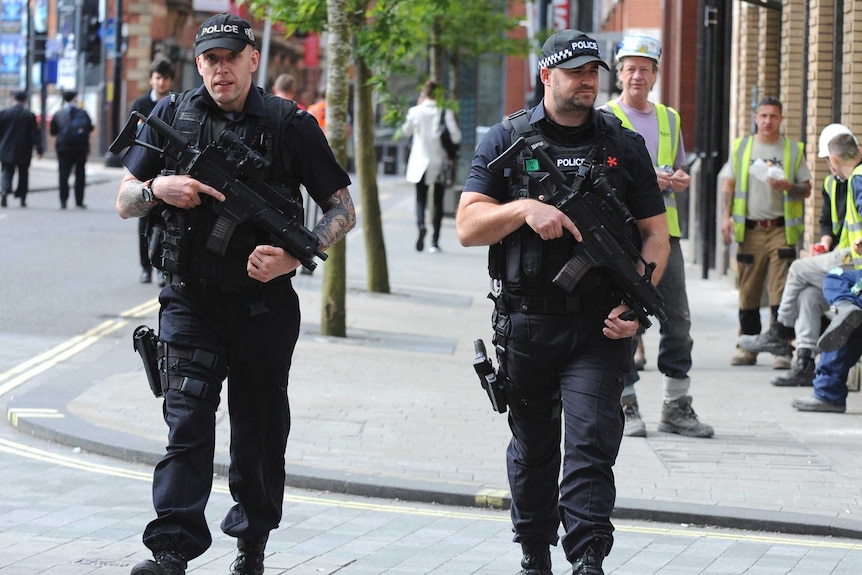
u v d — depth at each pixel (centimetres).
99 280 5319
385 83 5075
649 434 3045
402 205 11044
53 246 6356
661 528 2373
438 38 8512
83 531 2198
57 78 17725
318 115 6675
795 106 4806
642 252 1828
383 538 2244
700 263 6906
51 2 18962
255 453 1791
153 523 1689
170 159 1741
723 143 6400
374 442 2895
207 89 1753
